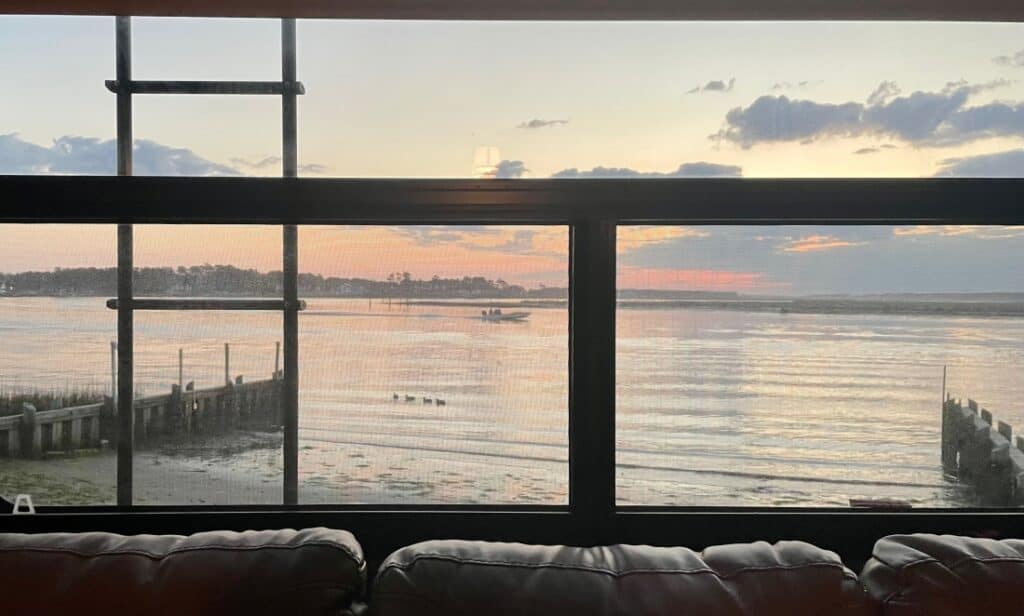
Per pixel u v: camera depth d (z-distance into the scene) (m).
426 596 0.93
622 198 1.22
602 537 1.27
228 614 0.92
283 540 1.01
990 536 1.25
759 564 0.98
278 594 0.93
